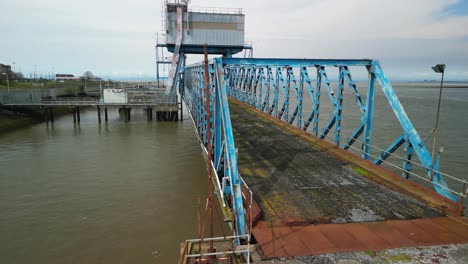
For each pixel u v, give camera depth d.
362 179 10.73
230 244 7.16
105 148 25.89
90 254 11.09
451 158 22.66
